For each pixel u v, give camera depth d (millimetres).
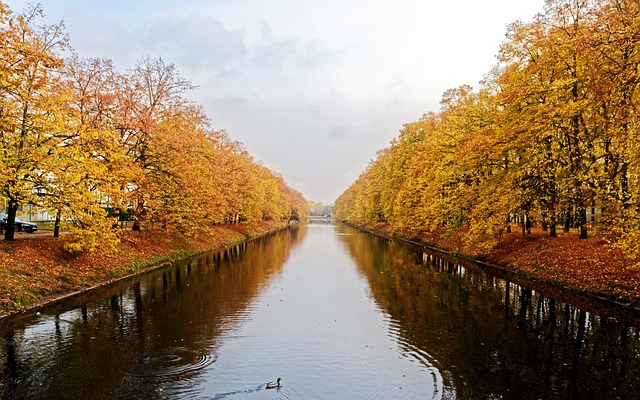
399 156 63812
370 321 16469
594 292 19406
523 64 26359
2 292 17000
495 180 27594
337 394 10000
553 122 21812
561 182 22703
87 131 21844
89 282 22609
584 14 20875
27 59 17469
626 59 15227
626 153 16359
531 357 12320
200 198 37656
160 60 34594
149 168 32844
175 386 10469
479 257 33594
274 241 62188
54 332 14797
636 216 16578
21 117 19594
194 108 39031
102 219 22641
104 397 9805
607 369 11359
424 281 25438
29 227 33594
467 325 15766
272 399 9734
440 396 9859
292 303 19641
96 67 27094
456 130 38094
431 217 44156
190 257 38094
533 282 23812
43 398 9734
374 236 75812
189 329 15367
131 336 14453
